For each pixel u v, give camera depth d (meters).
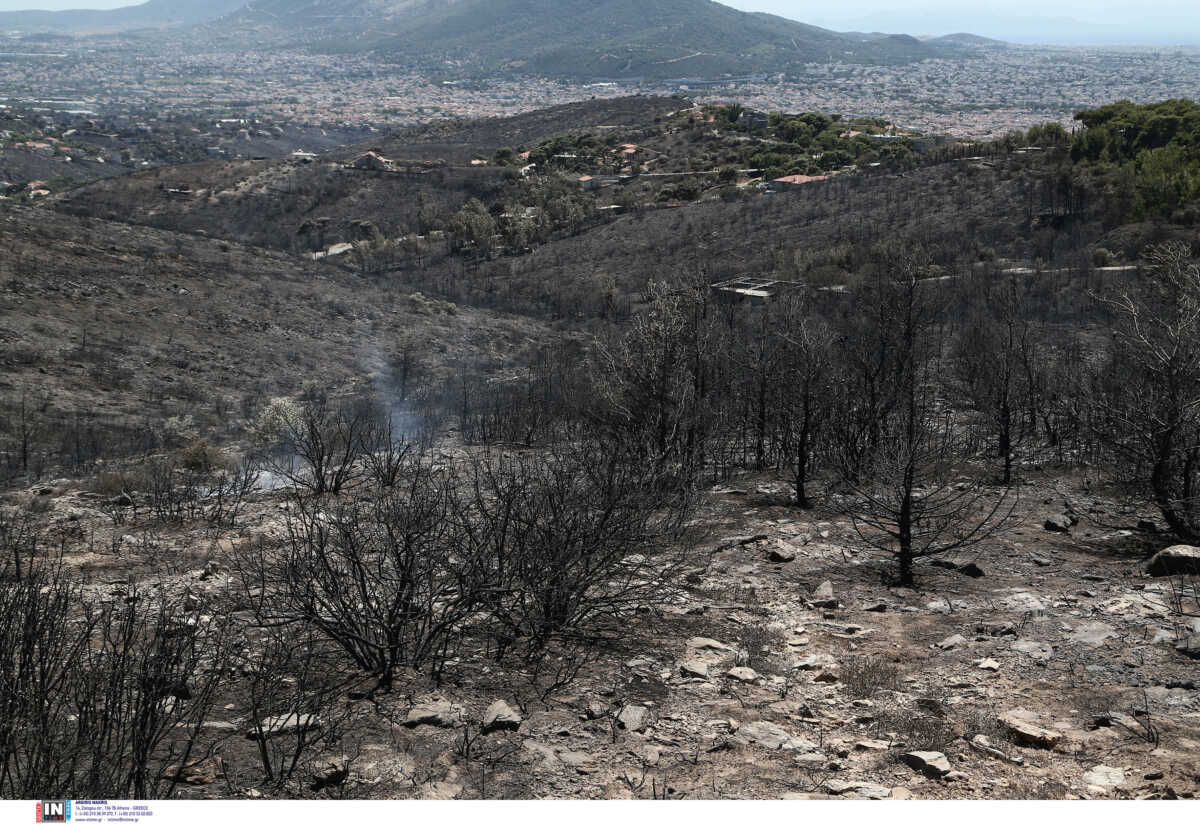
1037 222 74.12
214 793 5.08
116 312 46.34
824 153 140.12
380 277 79.44
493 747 5.92
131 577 9.84
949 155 107.81
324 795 5.15
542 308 68.12
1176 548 10.91
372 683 7.00
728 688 7.27
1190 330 12.84
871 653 8.35
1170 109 100.19
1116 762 5.80
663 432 14.72
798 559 12.12
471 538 8.30
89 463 24.19
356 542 8.41
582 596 8.66
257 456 22.86
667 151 165.38
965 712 6.78
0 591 6.39
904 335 16.55
